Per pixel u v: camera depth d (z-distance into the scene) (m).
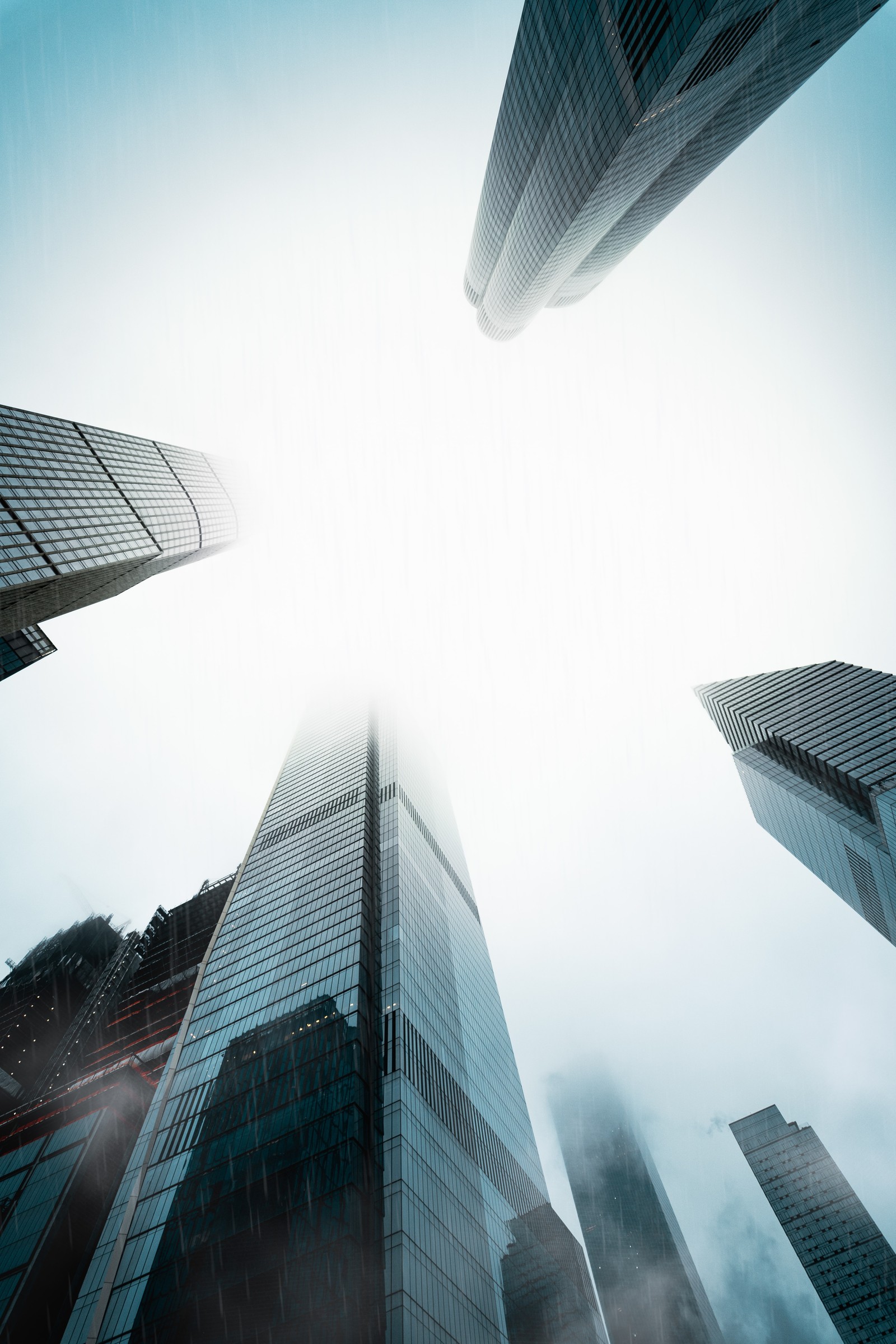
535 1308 71.25
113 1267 60.19
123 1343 53.78
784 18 86.31
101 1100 100.94
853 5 91.75
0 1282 78.56
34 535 86.88
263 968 90.69
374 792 137.12
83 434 112.44
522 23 108.44
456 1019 94.44
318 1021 75.19
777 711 170.00
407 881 105.38
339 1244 52.88
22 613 102.88
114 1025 164.50
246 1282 53.66
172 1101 76.94
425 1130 68.00
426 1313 51.16
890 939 153.25
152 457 131.00
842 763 142.25
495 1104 95.38
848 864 146.75
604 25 89.50
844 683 168.88
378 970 84.69
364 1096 65.56
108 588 121.00
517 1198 84.69
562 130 111.62
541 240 142.62
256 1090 70.69
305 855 116.19
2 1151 100.88
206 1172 64.31
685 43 80.19
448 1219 63.19
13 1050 186.38
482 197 157.00
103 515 103.44
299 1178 59.12
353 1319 48.97
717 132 119.88
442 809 171.50
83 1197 87.25
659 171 121.75
